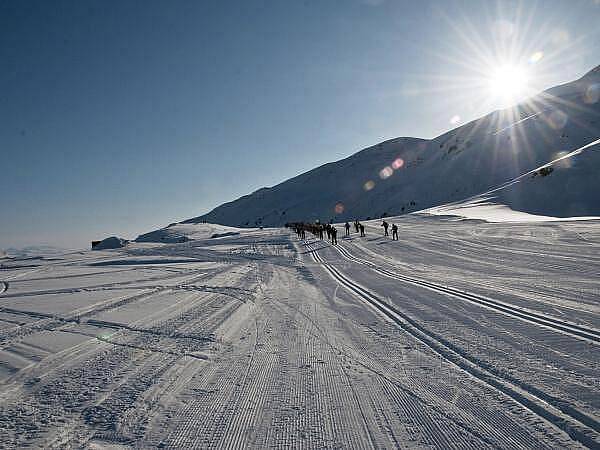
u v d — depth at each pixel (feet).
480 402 14.42
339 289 41.09
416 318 26.68
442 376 16.87
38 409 14.92
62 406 15.11
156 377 17.78
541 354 18.71
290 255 85.81
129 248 139.33
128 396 15.85
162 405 14.99
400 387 15.96
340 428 13.04
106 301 37.06
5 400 15.79
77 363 19.88
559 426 12.61
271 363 19.29
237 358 20.16
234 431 13.01
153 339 23.95
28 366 19.54
